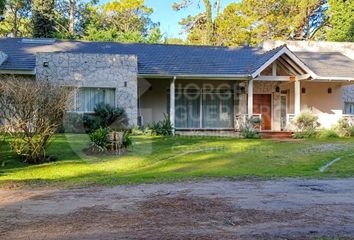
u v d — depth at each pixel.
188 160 15.03
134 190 9.77
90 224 6.77
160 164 14.34
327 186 10.39
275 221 6.97
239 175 12.09
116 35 41.75
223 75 23.70
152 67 23.97
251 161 14.87
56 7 50.03
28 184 10.93
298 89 24.58
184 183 10.76
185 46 28.67
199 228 6.52
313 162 14.60
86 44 27.28
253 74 23.22
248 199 8.73
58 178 12.01
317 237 6.06
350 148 17.94
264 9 46.19
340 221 7.02
